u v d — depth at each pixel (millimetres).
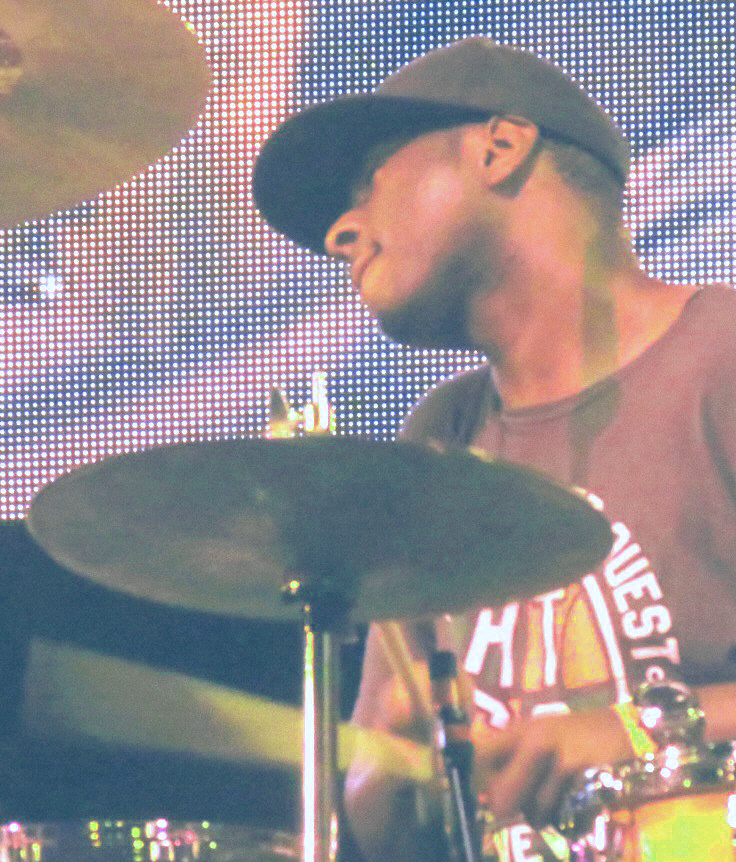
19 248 12047
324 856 6699
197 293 11914
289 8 12016
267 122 11984
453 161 8383
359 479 6562
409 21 11922
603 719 6918
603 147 8609
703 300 8297
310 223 8875
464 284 8375
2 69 8320
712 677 7836
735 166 11531
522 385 8469
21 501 11844
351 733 7680
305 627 7129
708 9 11648
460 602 7484
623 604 7969
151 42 8109
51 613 11594
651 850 6375
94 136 8703
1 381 11938
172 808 11391
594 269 8391
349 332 11766
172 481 6637
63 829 7039
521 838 7301
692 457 8000
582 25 11734
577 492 6574
